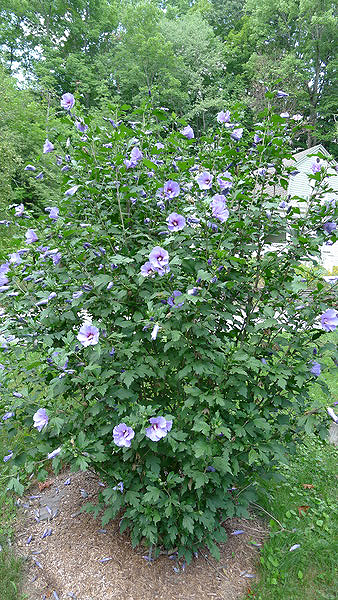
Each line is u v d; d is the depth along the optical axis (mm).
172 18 35750
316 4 26484
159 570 2547
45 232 2588
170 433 2170
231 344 2232
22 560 2623
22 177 12812
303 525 2869
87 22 31094
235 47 31891
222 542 2768
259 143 2646
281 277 2604
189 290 2121
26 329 2570
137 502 2258
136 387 2482
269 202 2486
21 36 31484
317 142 25516
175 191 2537
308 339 2529
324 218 2494
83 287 2387
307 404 2506
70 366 2229
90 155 2582
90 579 2486
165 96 23094
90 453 2289
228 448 2254
